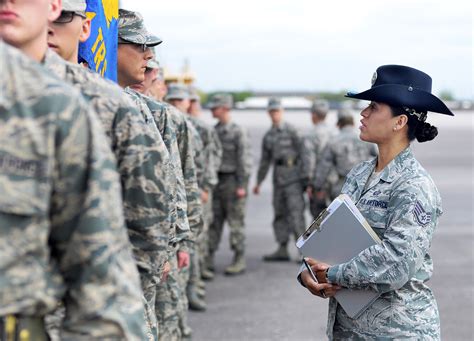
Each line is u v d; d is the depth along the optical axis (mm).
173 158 4277
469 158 33438
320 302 8680
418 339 3518
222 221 10516
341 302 3566
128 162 2723
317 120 11602
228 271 10359
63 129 2014
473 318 7840
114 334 2055
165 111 4273
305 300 8766
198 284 8586
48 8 2385
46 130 1995
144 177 2770
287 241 11266
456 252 11609
